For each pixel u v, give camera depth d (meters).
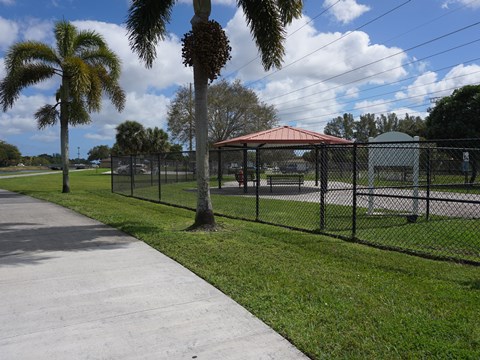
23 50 17.12
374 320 3.71
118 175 19.94
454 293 4.39
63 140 18.36
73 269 5.53
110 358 3.14
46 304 4.25
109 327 3.69
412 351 3.14
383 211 10.98
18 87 17.53
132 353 3.21
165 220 9.76
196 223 8.45
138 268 5.59
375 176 10.62
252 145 19.23
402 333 3.44
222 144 20.12
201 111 8.38
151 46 9.90
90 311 4.06
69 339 3.46
